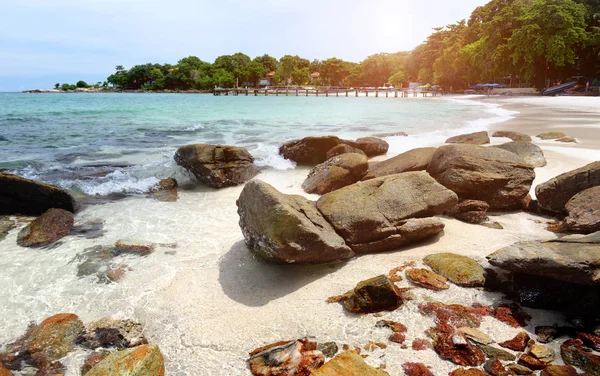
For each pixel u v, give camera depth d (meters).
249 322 4.21
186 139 16.66
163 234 6.66
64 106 38.25
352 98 67.00
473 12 78.81
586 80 56.16
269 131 19.14
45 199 7.56
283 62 129.00
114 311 4.48
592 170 6.73
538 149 10.71
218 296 4.72
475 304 4.27
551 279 4.20
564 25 50.31
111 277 5.20
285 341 3.84
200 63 141.25
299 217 4.96
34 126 20.64
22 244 6.16
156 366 3.35
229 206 8.29
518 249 4.47
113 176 10.33
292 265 5.29
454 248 5.59
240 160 10.49
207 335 4.02
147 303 4.61
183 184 10.11
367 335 3.85
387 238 5.62
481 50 63.00
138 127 20.72
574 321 3.87
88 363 3.68
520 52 53.97
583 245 4.25
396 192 6.12
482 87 70.75
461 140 14.30
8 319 4.33
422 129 19.25
